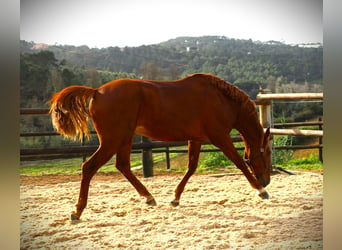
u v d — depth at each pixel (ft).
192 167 12.96
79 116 11.42
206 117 12.35
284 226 10.21
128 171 12.30
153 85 11.97
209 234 9.64
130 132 11.57
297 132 18.51
